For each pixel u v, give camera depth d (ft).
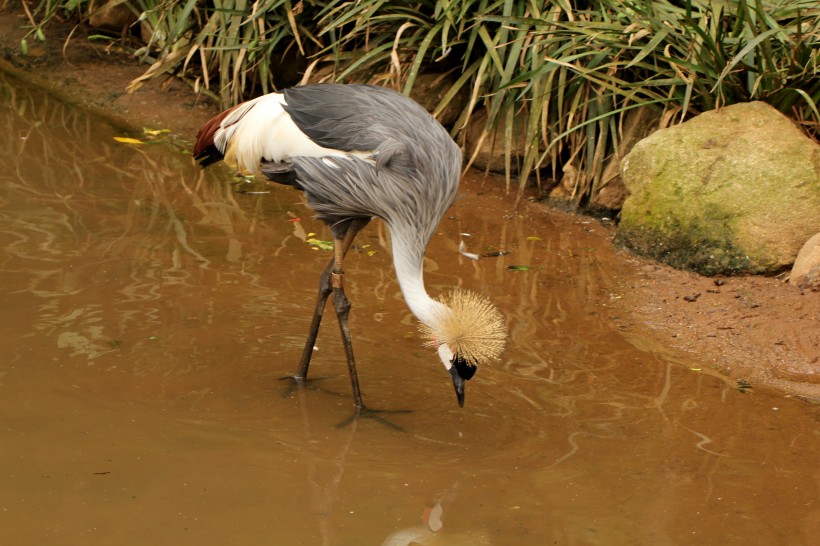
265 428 25.94
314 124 27.45
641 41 42.78
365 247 39.11
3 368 27.55
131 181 43.65
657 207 38.63
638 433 26.58
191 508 21.90
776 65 40.86
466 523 22.09
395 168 26.32
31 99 52.54
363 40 50.42
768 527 22.52
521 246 39.75
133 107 52.26
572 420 27.17
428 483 23.71
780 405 28.43
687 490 23.94
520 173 46.26
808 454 25.82
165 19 53.78
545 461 25.02
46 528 20.71
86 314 31.22
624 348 31.60
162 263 35.70
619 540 21.71
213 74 54.65
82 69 55.26
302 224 40.83
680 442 26.22
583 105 42.78
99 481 22.70
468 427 26.63
